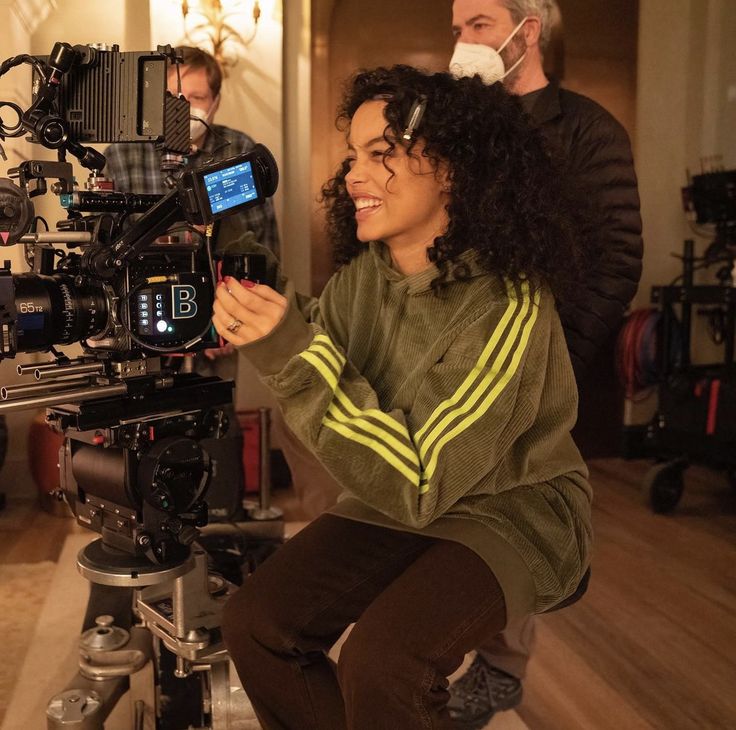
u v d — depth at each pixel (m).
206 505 1.38
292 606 1.23
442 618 1.09
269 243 2.98
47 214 3.24
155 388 1.32
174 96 1.31
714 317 4.03
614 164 1.81
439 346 1.24
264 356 1.15
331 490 2.40
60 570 2.67
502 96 1.34
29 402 1.17
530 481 1.24
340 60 3.62
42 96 1.24
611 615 2.40
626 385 3.75
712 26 3.99
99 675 1.51
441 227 1.31
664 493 3.32
